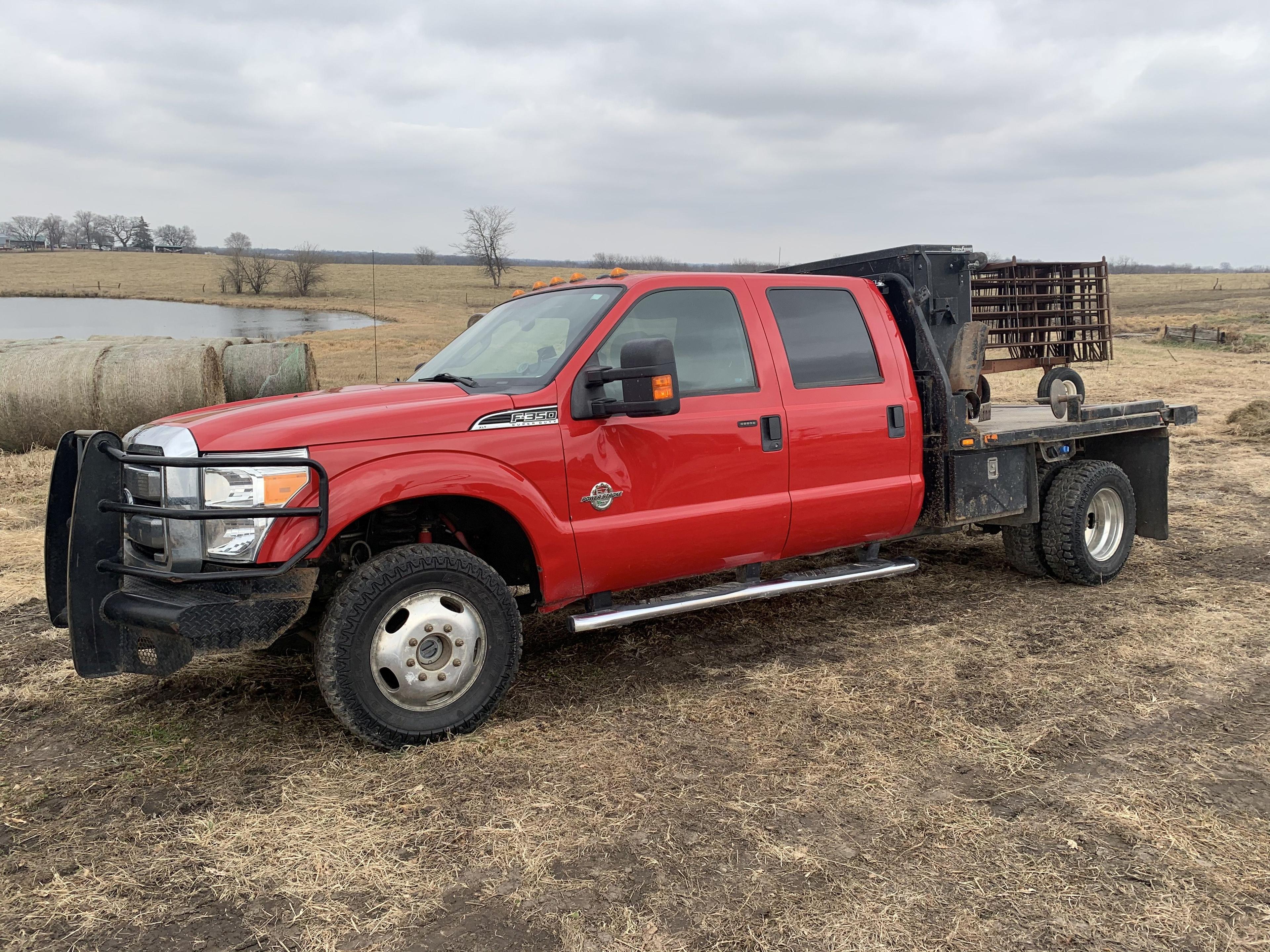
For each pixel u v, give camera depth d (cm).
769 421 466
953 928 254
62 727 403
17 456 1212
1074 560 589
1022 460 581
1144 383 1944
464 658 379
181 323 6819
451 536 437
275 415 366
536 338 447
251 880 281
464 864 289
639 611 434
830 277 516
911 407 524
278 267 12444
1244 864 283
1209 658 463
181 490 349
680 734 385
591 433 413
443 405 382
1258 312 5012
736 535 460
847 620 541
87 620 363
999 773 346
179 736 389
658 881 278
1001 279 899
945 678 442
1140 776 341
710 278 466
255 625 344
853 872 281
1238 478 959
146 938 254
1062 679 438
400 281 11338
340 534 394
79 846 303
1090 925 254
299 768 356
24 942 253
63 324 6738
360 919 262
